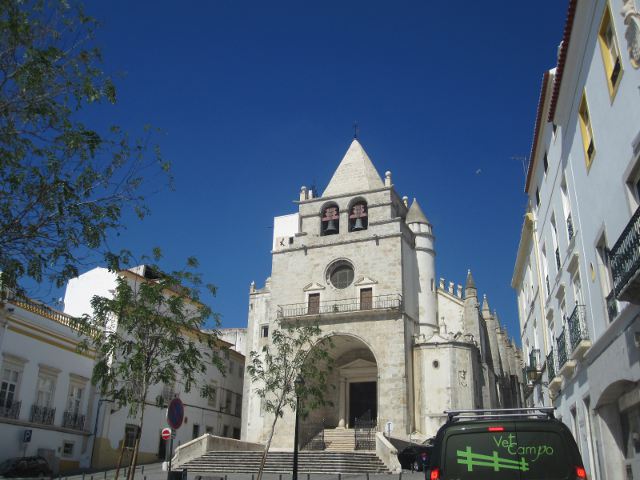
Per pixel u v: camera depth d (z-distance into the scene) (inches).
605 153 542.3
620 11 473.4
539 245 1004.6
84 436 1396.4
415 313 1863.9
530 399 1299.2
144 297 669.3
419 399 1665.8
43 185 402.0
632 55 457.4
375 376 1791.3
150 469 1346.0
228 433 2020.2
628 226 420.2
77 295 1728.6
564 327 789.9
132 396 637.3
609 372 557.6
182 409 593.9
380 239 1857.8
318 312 1843.0
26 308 1228.5
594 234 598.9
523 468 327.0
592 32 560.1
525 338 1298.0
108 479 1095.6
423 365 1700.3
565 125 703.7
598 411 610.2
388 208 1907.0
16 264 397.7
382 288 1792.6
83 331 705.6
